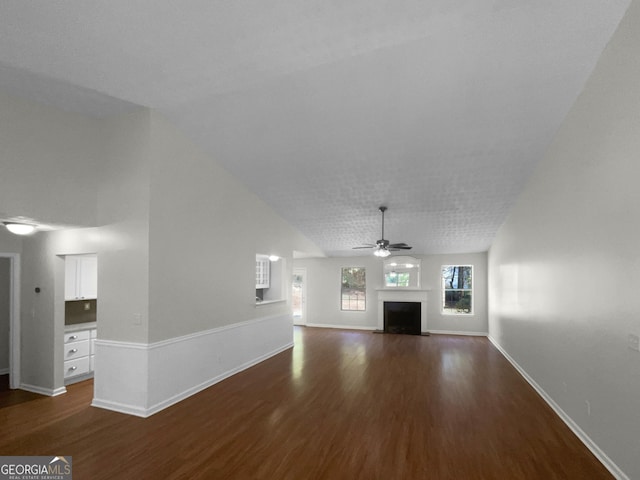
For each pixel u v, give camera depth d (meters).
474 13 2.43
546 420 3.58
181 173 4.24
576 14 2.49
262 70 3.03
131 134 3.90
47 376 4.28
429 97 3.56
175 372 4.04
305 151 4.70
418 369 5.52
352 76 3.31
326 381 4.86
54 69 2.89
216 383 4.74
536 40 2.76
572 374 3.38
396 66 3.15
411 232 7.59
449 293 9.12
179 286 4.16
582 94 3.21
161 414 3.69
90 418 3.57
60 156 3.73
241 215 5.54
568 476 2.58
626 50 2.43
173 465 2.71
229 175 5.24
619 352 2.54
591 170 3.00
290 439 3.14
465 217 6.63
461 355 6.53
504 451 2.94
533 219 4.79
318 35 2.54
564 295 3.61
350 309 9.92
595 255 2.92
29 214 3.45
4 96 3.32
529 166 4.69
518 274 5.61
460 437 3.19
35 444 3.03
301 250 7.87
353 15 2.33
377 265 9.66
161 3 2.06
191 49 2.64
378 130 4.19
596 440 2.88
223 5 2.12
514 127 3.92
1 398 4.16
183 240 4.24
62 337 4.35
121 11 2.12
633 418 2.36
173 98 3.56
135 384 3.69
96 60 2.76
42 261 4.42
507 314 6.38
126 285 3.82
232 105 3.77
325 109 3.84
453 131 4.09
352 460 2.79
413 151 4.57
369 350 6.93
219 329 4.87
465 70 3.15
